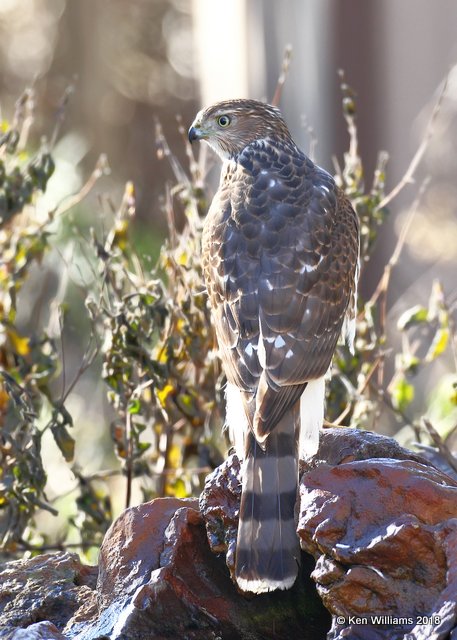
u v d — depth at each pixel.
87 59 27.67
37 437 9.20
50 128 26.12
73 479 11.51
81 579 7.88
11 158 11.00
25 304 14.05
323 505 6.57
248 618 7.00
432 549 6.21
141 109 27.91
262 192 8.08
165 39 28.55
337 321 7.78
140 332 9.28
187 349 9.57
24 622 7.36
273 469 6.77
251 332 7.42
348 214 8.29
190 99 28.02
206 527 7.17
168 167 26.23
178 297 9.77
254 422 6.90
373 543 6.28
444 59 24.77
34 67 27.58
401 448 7.40
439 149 23.11
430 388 15.48
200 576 7.10
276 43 14.62
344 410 10.12
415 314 10.39
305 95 14.69
